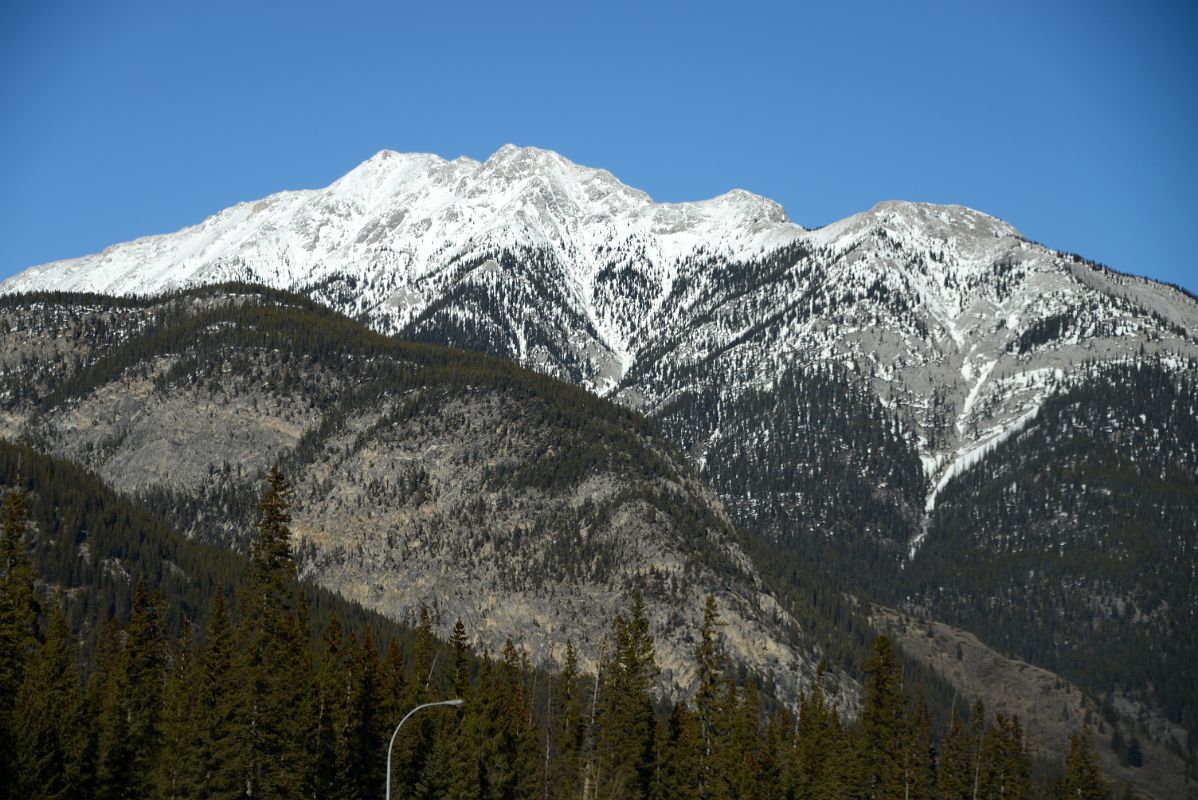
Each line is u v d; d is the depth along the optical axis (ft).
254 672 413.18
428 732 467.93
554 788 494.18
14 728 373.81
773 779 510.58
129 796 402.31
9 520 431.02
